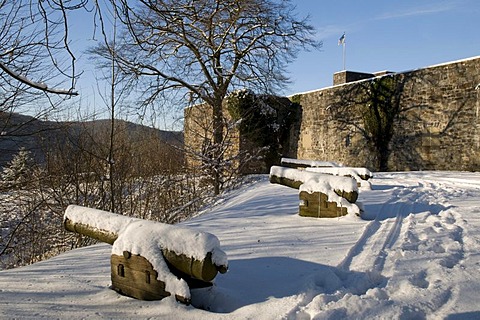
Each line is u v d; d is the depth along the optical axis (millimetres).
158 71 16938
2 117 8117
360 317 3055
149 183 13172
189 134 19672
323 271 4129
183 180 14672
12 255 10102
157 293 3508
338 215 7008
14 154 9617
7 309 3258
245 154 17672
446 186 11109
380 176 14383
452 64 15883
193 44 16016
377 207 7980
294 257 4766
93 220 4168
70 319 3121
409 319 3057
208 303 3543
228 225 6824
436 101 16438
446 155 16094
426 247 4980
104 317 3174
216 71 17375
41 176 10516
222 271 3410
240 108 21516
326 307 3227
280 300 3451
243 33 18297
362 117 19531
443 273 4004
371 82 19125
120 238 3791
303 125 23094
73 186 11680
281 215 7645
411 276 3938
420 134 17016
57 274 4367
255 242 5531
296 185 7617
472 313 3131
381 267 4281
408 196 9164
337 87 20922
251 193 11484
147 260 3551
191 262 3357
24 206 11156
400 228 6164
